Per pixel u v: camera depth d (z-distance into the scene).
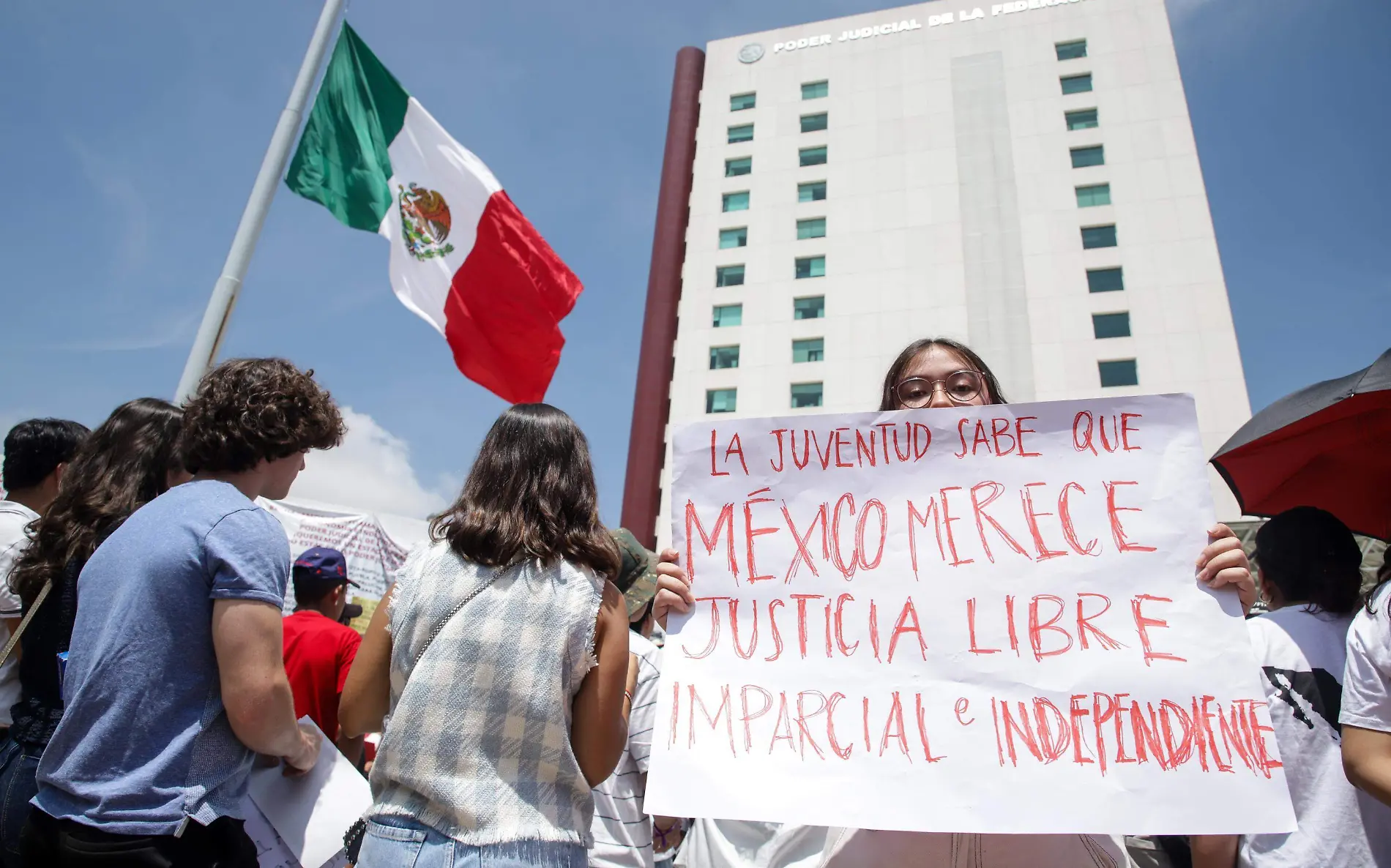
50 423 2.79
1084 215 30.09
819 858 1.84
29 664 2.02
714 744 1.75
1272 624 2.11
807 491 1.97
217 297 4.94
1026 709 1.70
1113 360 27.86
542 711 1.59
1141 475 1.86
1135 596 1.76
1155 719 1.66
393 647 1.71
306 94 5.54
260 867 1.92
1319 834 1.85
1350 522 2.61
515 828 1.49
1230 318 27.41
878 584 1.86
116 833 1.60
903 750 1.70
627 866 2.24
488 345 6.12
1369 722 1.65
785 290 32.19
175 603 1.72
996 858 1.67
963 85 33.50
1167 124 30.61
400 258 5.84
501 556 1.71
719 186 34.94
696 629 1.88
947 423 1.98
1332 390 2.37
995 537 1.86
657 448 31.17
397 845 1.50
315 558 3.31
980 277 30.22
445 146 6.18
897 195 32.44
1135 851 3.39
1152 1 32.69
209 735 1.73
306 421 2.08
